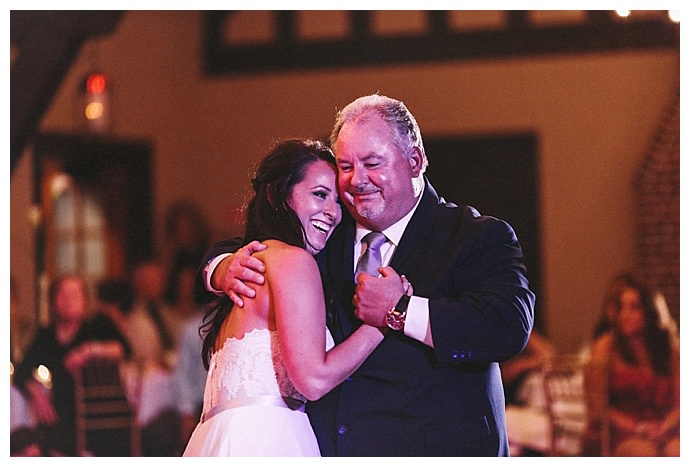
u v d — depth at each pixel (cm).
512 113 897
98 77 806
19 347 680
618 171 876
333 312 303
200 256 918
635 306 593
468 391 294
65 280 647
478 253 294
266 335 288
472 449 290
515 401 627
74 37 684
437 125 909
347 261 304
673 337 598
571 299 881
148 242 911
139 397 623
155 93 927
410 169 297
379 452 290
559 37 887
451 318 281
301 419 289
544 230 889
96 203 891
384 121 294
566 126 886
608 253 877
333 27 925
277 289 279
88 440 620
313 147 306
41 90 679
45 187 863
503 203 901
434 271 295
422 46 912
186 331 635
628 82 873
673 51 866
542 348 649
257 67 938
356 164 293
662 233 859
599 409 581
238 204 933
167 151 930
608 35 876
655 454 568
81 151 888
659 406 579
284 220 299
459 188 907
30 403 602
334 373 276
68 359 635
